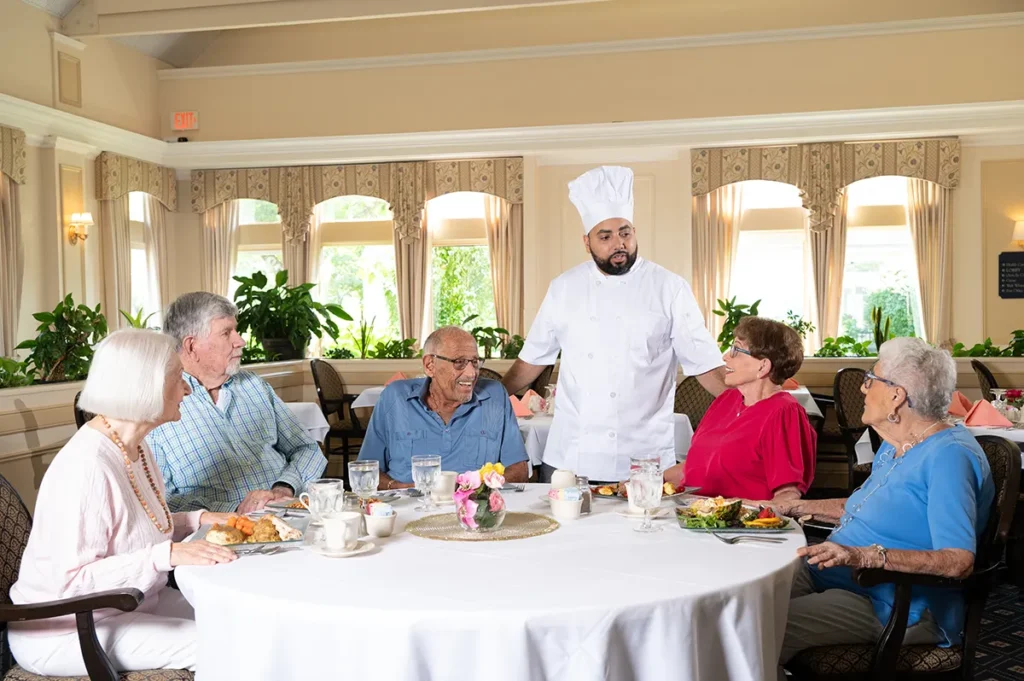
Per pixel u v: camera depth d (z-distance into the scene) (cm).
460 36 1000
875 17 927
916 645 200
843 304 1039
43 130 857
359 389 698
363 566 175
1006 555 398
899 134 906
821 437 621
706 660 157
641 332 275
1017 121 872
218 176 1058
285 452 292
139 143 987
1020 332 715
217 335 264
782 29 923
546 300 294
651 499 200
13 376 405
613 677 148
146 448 219
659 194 988
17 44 842
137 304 1034
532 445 429
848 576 216
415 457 223
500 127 977
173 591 225
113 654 193
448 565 174
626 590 156
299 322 721
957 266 942
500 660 144
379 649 146
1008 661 307
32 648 193
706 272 987
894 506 205
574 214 1005
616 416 277
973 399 612
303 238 1043
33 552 193
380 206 1120
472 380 272
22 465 372
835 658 195
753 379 254
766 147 941
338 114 1013
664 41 941
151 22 850
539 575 166
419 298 1045
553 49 963
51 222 874
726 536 196
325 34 1027
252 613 155
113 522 197
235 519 203
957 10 912
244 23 813
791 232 1022
